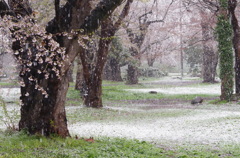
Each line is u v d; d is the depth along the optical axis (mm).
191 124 19594
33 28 9820
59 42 11312
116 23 26906
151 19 62062
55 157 8484
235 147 11703
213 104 30453
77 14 11242
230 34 30391
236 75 31359
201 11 47250
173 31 52094
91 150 9438
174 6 56094
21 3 11672
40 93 11633
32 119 11805
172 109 28531
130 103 34938
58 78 10914
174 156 9594
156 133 16391
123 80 73625
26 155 8422
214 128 17422
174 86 56375
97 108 27875
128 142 11695
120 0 11383
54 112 11555
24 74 12062
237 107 27109
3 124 17344
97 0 20781
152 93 44219
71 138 11594
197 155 9828
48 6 22266
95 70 28297
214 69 61062
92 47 30484
